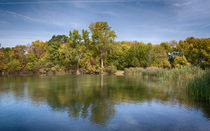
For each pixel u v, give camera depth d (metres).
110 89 13.02
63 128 5.18
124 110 7.15
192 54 39.09
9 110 7.04
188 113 6.80
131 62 38.44
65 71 42.66
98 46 40.22
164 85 15.45
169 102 8.65
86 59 40.59
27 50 53.88
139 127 5.29
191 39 47.62
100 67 41.56
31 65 43.06
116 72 41.12
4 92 11.45
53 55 43.78
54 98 9.48
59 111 6.92
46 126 5.33
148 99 9.34
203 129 5.20
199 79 11.30
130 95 10.49
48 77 26.73
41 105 7.86
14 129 5.11
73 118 6.08
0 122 5.68
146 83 17.33
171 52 49.28
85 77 26.66
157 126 5.40
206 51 36.78
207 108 7.54
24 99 9.16
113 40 40.44
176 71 17.08
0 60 43.91
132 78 24.34
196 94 10.70
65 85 15.63
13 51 49.41
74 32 40.72
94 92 11.60
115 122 5.72
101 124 5.52
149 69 27.16
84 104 8.12
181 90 12.59
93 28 40.81
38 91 11.91
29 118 6.07
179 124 5.59
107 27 40.41
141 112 6.89
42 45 55.50
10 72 43.69
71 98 9.48
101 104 8.16
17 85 15.52
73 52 40.78
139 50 38.34
